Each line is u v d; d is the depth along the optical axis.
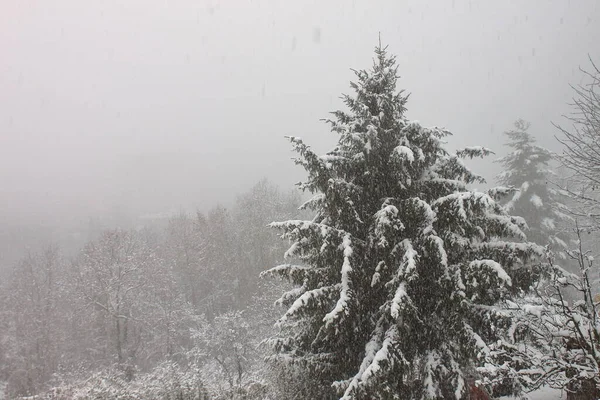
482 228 8.98
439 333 8.58
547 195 24.05
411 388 8.48
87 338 33.25
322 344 9.62
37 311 31.00
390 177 9.66
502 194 9.05
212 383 12.74
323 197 9.73
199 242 41.41
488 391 7.77
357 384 7.30
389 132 9.50
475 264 7.90
